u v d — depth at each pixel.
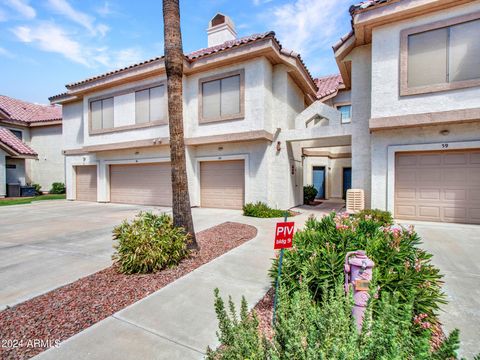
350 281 2.97
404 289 3.05
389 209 9.54
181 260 5.67
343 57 11.34
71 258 5.96
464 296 3.96
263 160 12.16
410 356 1.77
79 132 18.30
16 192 20.16
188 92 13.56
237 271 5.02
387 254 3.50
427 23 8.69
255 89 11.74
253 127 11.80
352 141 10.98
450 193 8.93
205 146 13.65
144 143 14.12
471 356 2.63
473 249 6.19
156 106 13.83
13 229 9.03
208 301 3.89
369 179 10.63
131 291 4.29
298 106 14.76
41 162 23.55
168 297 4.03
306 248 3.81
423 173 9.28
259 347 1.92
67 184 18.97
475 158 8.61
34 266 5.47
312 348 1.74
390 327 1.82
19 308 3.78
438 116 8.45
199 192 14.00
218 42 17.05
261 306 3.69
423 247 6.35
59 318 3.51
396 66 9.19
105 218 11.12
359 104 10.90
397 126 9.03
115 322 3.38
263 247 6.60
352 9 9.33
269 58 11.91
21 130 23.25
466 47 8.25
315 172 19.81
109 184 17.05
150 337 3.06
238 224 9.48
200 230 8.56
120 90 14.98
